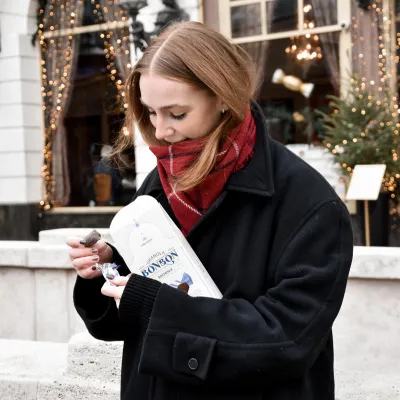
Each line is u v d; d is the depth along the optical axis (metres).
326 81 6.68
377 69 6.44
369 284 2.93
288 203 1.13
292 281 1.07
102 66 7.81
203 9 7.05
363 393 2.42
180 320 1.07
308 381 1.17
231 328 1.06
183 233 1.23
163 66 1.09
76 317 3.79
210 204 1.18
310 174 1.15
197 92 1.10
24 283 3.90
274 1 6.83
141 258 1.16
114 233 1.17
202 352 1.05
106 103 7.84
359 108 5.75
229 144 1.14
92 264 1.29
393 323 2.91
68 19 7.92
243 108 1.12
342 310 2.99
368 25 6.45
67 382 2.60
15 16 8.09
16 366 2.82
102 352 2.63
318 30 6.68
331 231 1.10
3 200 8.30
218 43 1.12
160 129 1.13
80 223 8.04
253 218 1.16
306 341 1.05
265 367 1.04
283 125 6.88
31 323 3.89
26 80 8.12
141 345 1.27
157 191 1.30
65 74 8.03
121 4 7.06
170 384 1.16
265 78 6.95
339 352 3.01
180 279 1.14
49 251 3.75
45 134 8.24
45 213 8.24
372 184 4.86
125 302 1.11
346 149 5.70
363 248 3.10
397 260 2.83
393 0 6.39
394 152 5.63
